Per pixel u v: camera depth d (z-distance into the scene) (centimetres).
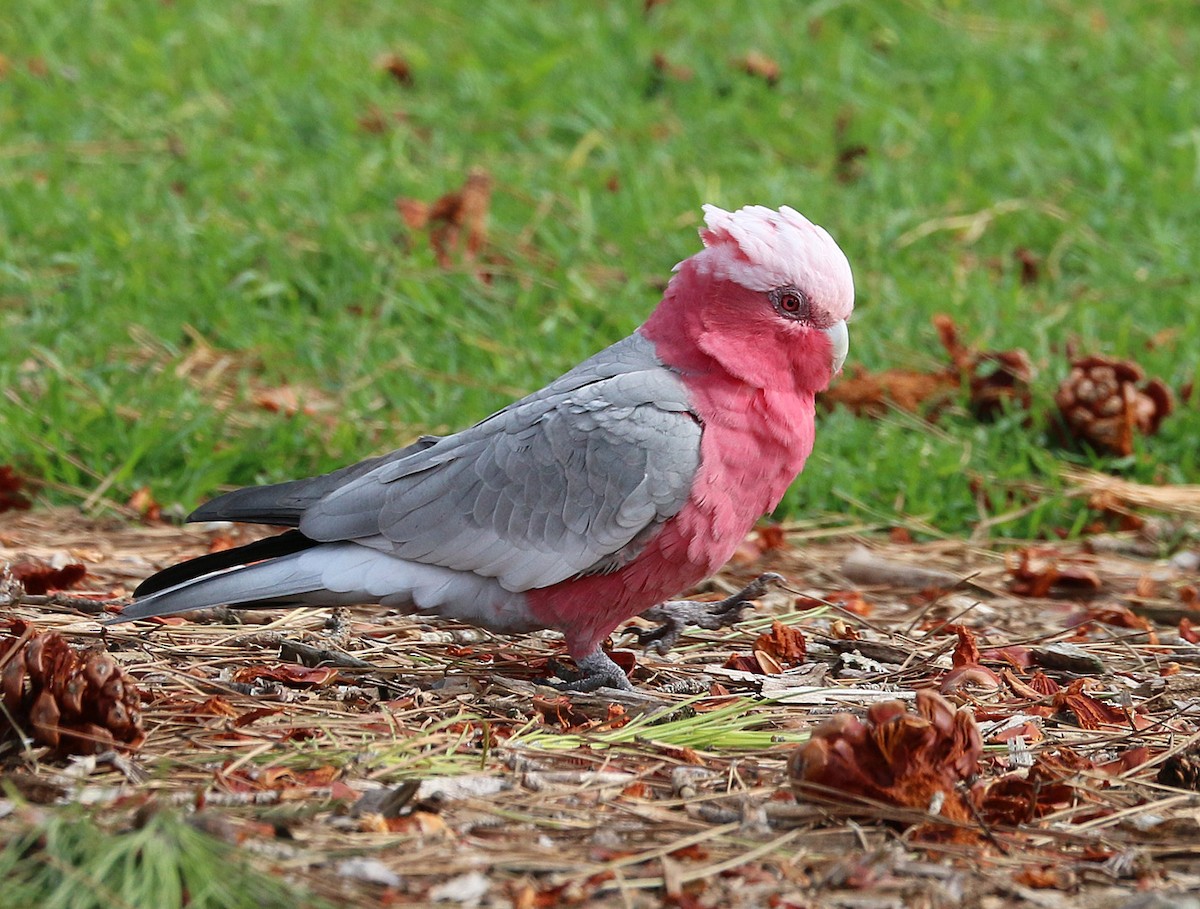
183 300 1402
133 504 1115
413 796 626
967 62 2008
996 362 1310
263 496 805
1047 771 656
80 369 1283
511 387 1285
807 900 560
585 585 794
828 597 1004
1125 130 1850
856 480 1181
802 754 625
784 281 788
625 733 705
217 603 769
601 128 1816
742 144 1816
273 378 1319
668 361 806
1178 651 896
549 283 1466
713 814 625
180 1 2094
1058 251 1575
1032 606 1004
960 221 1627
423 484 793
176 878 525
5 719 665
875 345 1371
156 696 732
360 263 1480
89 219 1527
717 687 801
